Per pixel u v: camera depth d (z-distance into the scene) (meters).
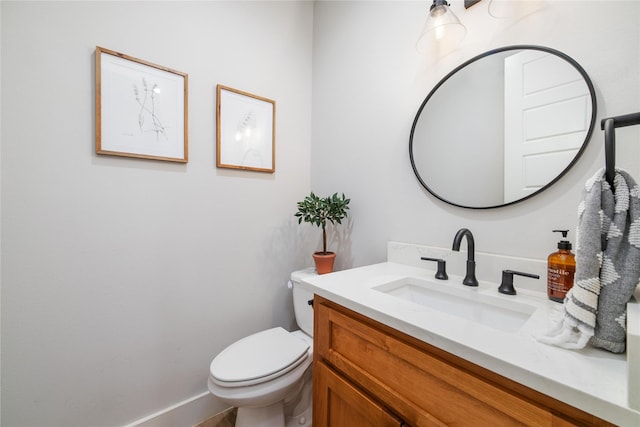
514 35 0.92
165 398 1.25
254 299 1.54
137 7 1.15
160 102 1.20
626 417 0.36
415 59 1.21
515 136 0.91
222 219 1.41
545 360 0.47
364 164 1.44
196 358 1.33
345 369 0.80
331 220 1.50
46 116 0.97
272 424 1.13
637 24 0.70
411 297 1.04
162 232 1.23
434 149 1.13
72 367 1.04
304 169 1.76
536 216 0.87
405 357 0.64
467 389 0.53
